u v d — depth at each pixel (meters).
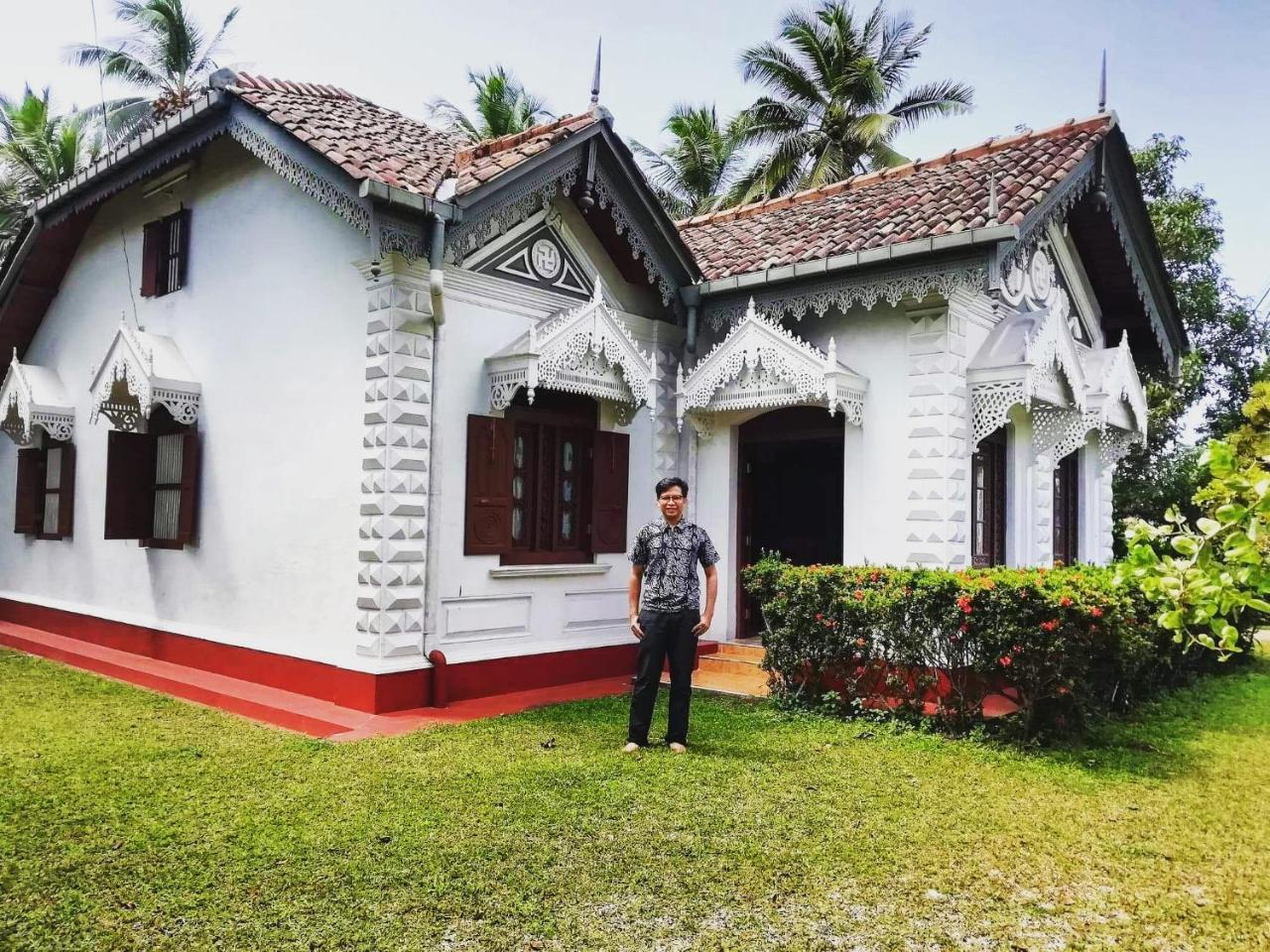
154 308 10.38
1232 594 2.93
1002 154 9.91
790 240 9.76
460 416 8.04
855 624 7.25
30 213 11.24
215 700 7.86
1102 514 12.19
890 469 8.61
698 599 6.47
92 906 3.71
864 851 4.45
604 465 9.32
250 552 8.68
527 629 8.57
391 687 7.29
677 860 4.28
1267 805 5.33
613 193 8.85
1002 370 8.37
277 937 3.48
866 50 26.81
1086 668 6.59
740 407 9.28
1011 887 4.09
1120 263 11.17
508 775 5.56
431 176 7.63
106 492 9.70
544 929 3.59
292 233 8.52
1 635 11.57
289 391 8.41
